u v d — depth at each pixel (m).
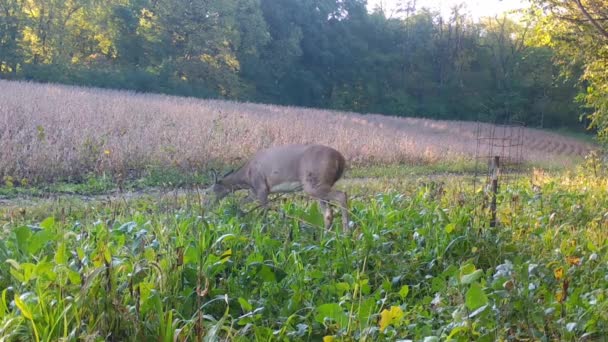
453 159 25.50
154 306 4.60
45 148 14.62
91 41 60.56
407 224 7.85
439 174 21.23
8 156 13.59
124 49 59.44
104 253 4.65
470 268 5.19
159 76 55.50
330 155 9.33
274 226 7.95
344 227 8.48
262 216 8.41
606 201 12.05
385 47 83.06
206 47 59.50
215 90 60.22
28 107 20.73
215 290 5.43
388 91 77.44
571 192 12.71
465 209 8.37
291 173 9.39
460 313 4.87
